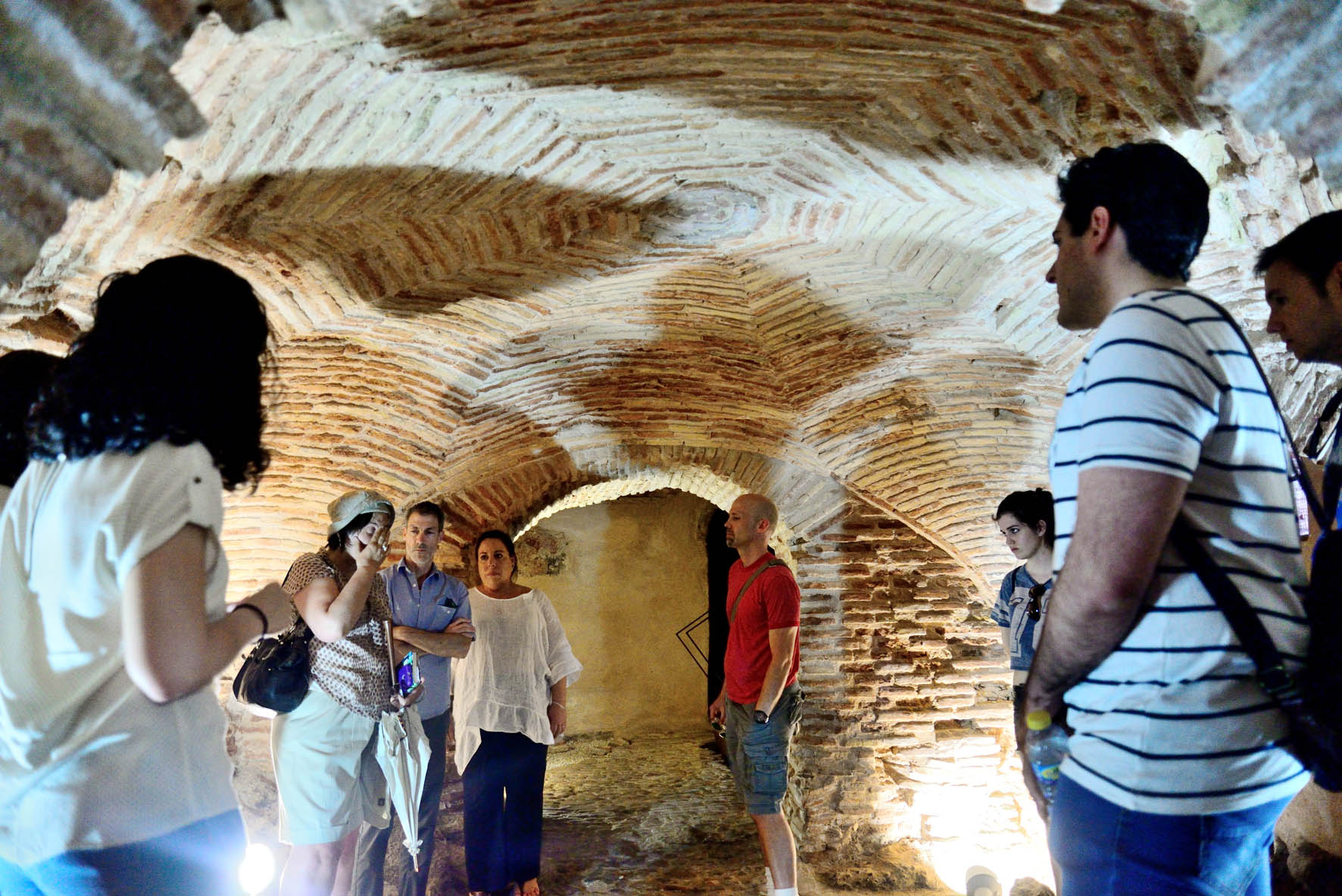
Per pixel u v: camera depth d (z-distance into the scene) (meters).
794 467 6.98
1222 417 1.52
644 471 6.99
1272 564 1.51
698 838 6.79
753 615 5.21
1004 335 5.36
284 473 5.64
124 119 2.02
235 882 1.76
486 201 4.03
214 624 1.69
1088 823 1.56
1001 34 3.00
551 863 6.25
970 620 6.84
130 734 1.62
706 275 5.09
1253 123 2.42
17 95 1.83
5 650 1.61
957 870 6.43
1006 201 4.05
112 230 3.26
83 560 1.58
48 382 1.71
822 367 5.95
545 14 2.82
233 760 5.72
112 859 1.58
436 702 4.90
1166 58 2.86
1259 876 1.60
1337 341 2.11
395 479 6.01
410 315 4.95
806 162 3.97
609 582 10.34
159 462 1.63
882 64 3.21
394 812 5.00
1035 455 6.23
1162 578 1.49
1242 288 4.20
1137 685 1.50
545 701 5.36
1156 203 1.68
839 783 6.59
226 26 2.31
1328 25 2.09
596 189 4.12
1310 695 1.45
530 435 6.51
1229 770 1.48
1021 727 1.76
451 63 3.03
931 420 6.26
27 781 1.58
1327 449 2.35
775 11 2.88
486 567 5.44
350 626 3.90
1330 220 2.03
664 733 10.21
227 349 1.74
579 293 5.10
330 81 2.94
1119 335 1.55
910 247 4.64
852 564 6.89
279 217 3.70
